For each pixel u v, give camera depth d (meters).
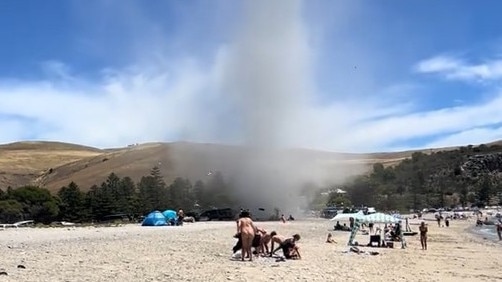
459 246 62.69
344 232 77.62
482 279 30.00
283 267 28.89
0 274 21.48
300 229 85.12
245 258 32.38
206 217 130.12
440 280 28.45
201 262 29.77
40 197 140.88
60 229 73.75
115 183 171.88
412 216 195.75
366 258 39.56
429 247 58.94
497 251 55.03
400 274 30.17
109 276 22.45
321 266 31.03
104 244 41.66
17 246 38.09
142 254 33.72
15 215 132.50
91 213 137.75
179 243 44.91
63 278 21.31
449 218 180.62
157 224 87.50
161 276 23.14
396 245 58.50
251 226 31.89
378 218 53.19
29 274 22.08
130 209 143.38
